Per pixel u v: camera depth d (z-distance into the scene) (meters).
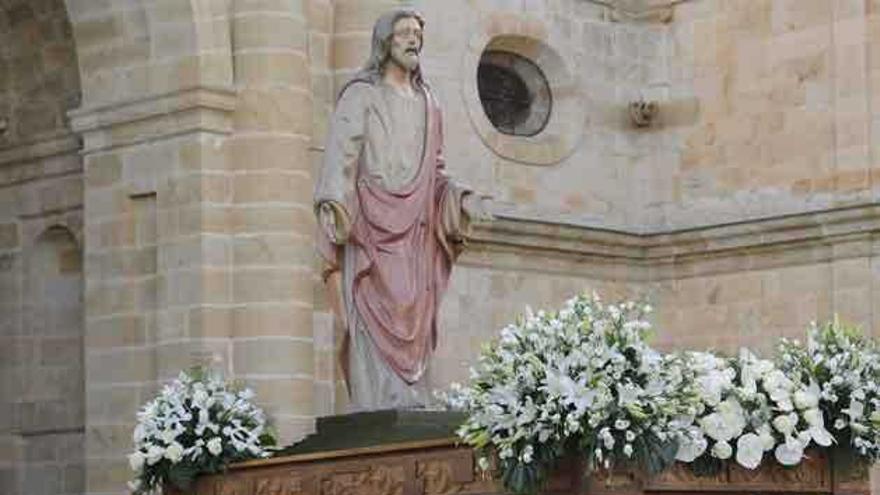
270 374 26.72
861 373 18.88
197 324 26.83
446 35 32.56
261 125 27.11
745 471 18.36
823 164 33.12
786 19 33.75
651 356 17.81
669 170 34.88
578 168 34.19
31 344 30.47
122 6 27.75
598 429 17.45
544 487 17.80
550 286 33.38
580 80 34.38
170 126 27.31
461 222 22.05
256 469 21.73
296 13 27.38
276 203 27.00
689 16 34.94
